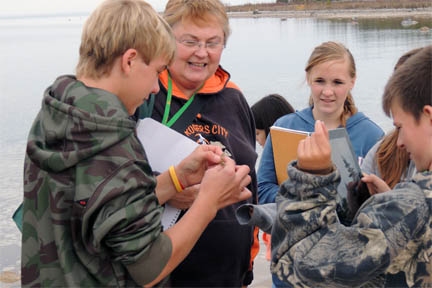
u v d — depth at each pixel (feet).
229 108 7.79
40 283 4.84
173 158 6.38
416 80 4.13
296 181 4.50
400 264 4.17
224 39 7.45
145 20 4.94
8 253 13.97
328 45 8.75
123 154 4.63
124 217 4.48
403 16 73.31
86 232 4.54
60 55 65.31
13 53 69.36
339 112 8.86
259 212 5.60
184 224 5.19
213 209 5.41
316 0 131.75
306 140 4.49
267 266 12.73
